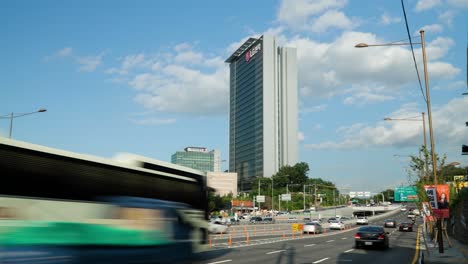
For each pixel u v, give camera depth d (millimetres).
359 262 20984
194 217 15953
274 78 198875
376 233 29422
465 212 37719
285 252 26141
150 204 12203
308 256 23766
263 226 78188
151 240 11969
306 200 161625
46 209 9586
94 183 11023
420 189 50438
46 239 9102
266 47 199625
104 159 11477
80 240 9969
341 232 61250
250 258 22219
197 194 17094
